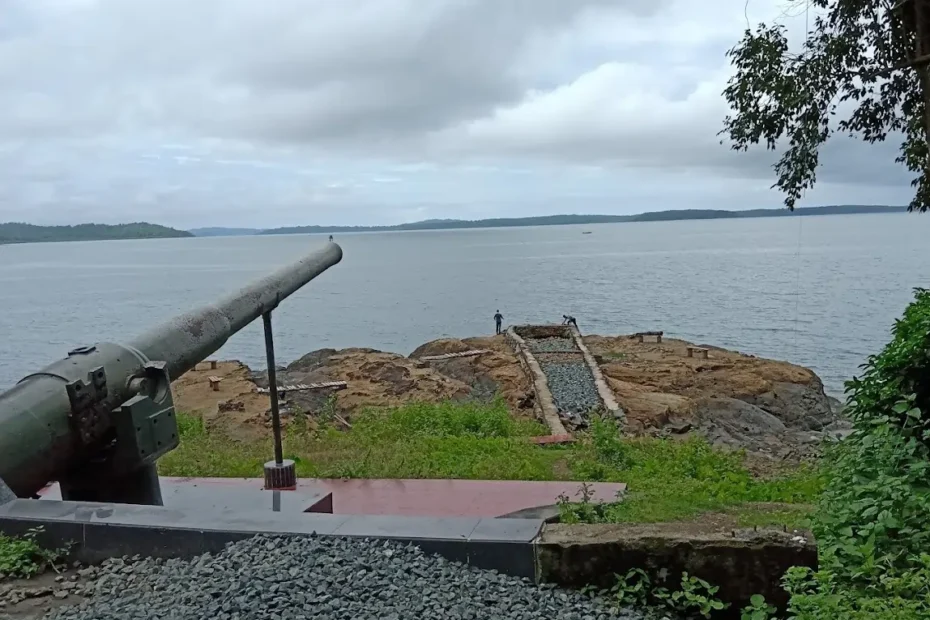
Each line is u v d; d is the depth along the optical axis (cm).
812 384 2158
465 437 1081
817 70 938
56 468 530
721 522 450
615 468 888
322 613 363
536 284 7419
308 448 982
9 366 3447
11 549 445
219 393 1811
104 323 4975
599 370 1967
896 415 657
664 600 399
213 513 472
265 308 706
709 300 5403
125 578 425
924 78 792
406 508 661
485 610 374
